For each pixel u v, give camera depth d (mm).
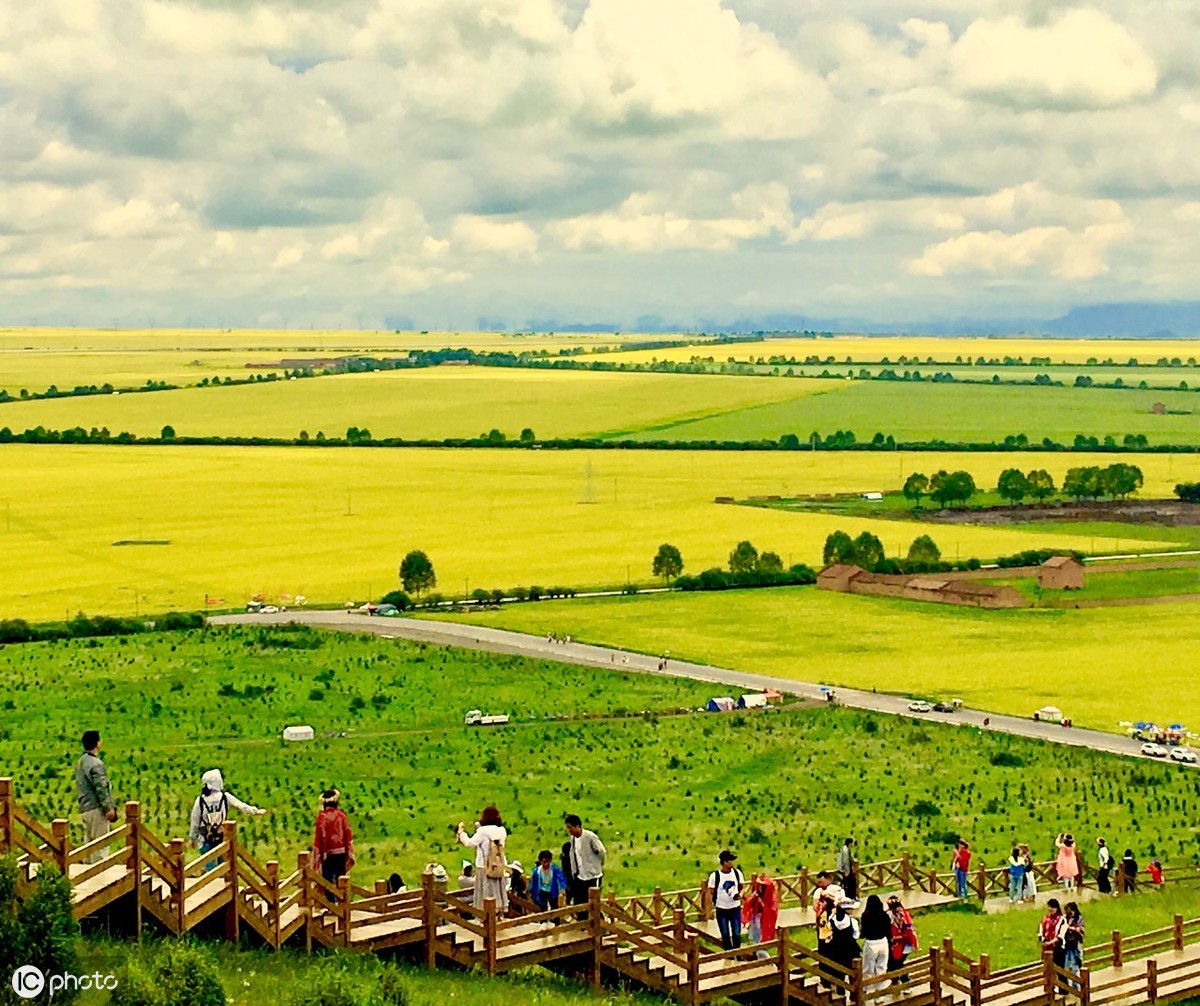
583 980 38656
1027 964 46156
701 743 102500
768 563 186250
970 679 131375
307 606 163500
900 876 62844
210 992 30234
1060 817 85000
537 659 132750
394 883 43406
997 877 63469
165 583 176250
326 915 37219
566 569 188250
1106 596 174250
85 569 185250
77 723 100312
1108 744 107375
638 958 38906
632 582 181125
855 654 142000
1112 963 47688
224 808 40219
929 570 187875
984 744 105312
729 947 40188
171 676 117375
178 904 33750
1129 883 63344
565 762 95125
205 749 94312
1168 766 100125
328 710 108188
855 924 42344
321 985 31281
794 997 39562
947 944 41531
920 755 101062
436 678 122125
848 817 83500
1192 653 144375
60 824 32156
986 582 175875
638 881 67250
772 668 134375
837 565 181500
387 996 32375
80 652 127688
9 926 29578
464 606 164625
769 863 72062
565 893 40656
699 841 76500
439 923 38281
